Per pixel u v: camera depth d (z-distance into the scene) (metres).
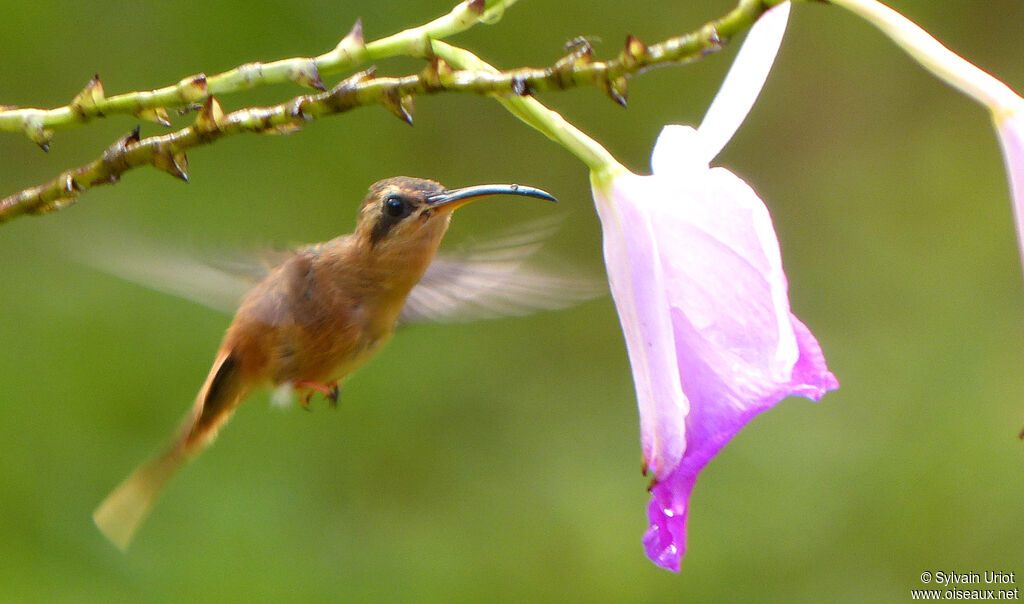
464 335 12.50
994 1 15.02
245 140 12.34
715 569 11.45
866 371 13.02
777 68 14.93
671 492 3.85
